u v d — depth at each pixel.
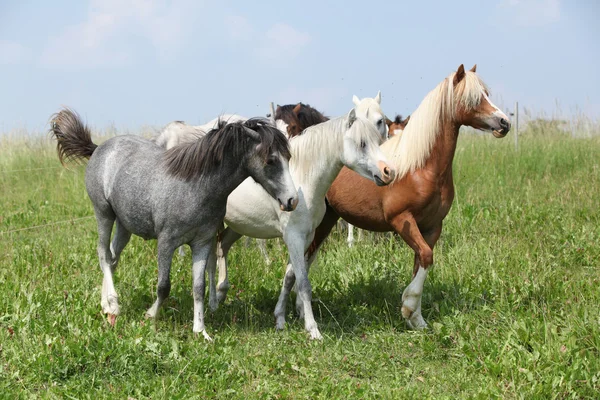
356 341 5.16
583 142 13.98
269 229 5.52
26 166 13.23
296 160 5.27
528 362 4.25
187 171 4.82
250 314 5.69
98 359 4.23
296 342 5.14
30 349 4.41
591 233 7.49
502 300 5.58
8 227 9.12
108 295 5.36
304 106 7.25
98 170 5.39
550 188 10.30
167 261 4.98
